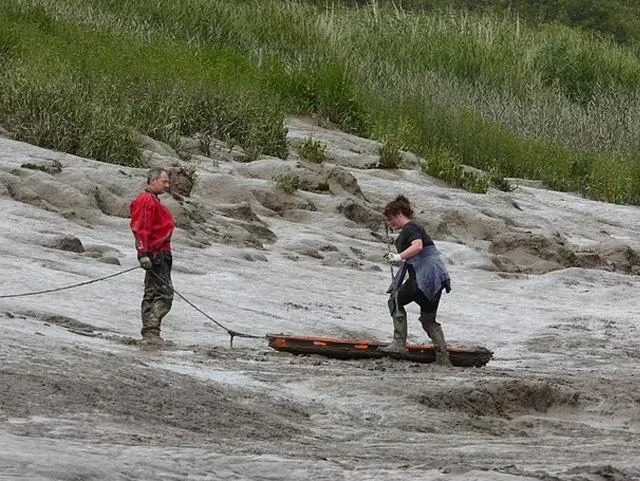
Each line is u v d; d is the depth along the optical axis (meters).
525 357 37.34
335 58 95.69
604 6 178.00
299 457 18.84
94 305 34.97
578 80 112.44
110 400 21.72
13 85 63.22
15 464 14.66
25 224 43.91
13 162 53.44
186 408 22.55
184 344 32.34
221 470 16.69
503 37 114.06
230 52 85.50
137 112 67.75
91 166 55.72
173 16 93.81
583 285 54.16
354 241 56.06
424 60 104.19
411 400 26.86
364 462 18.88
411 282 33.28
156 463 16.39
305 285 44.69
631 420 28.28
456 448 22.27
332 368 30.72
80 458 15.67
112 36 80.94
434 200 66.94
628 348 40.25
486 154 88.00
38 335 27.75
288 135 78.62
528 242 59.97
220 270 44.06
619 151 99.56
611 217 78.75
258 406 24.48
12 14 82.12
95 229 46.97
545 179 88.25
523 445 23.38
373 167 75.81
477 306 47.09
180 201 51.12
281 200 59.19
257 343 34.09
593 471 18.59
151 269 31.88
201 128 71.62
